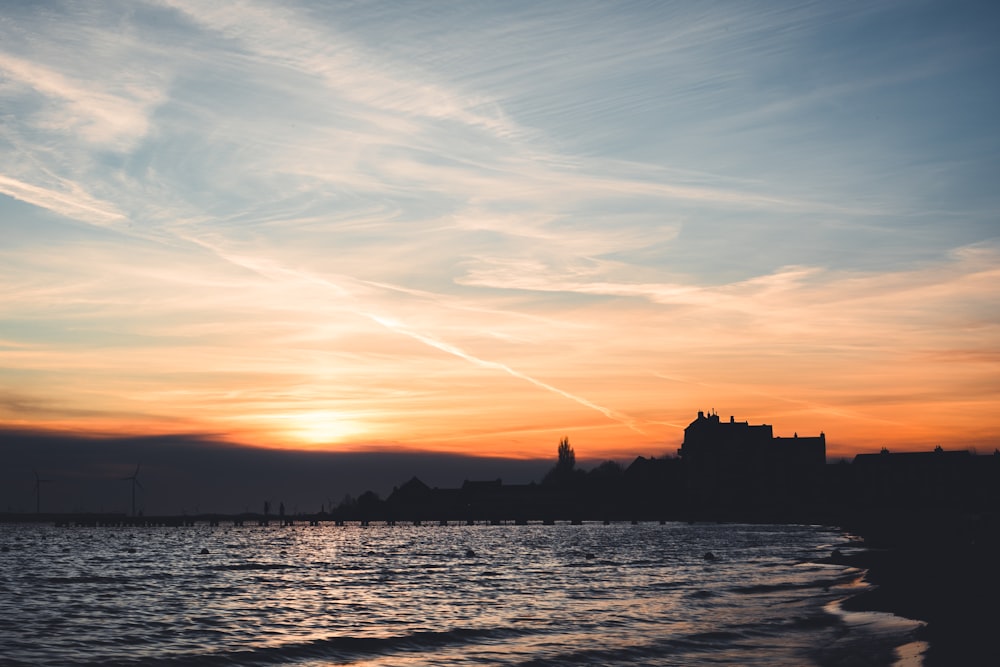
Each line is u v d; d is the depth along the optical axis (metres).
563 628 53.50
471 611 63.06
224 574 103.06
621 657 43.69
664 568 105.81
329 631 52.91
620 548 155.75
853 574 88.31
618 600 69.75
